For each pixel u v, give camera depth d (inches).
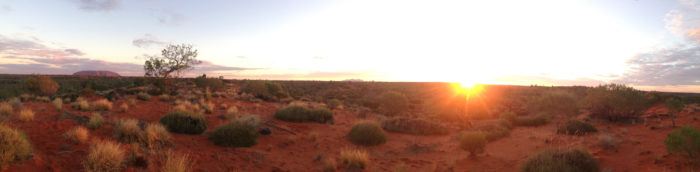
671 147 314.8
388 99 1096.8
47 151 251.0
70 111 484.1
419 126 682.2
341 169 340.2
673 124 618.5
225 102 944.3
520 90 2687.0
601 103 827.4
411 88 2881.4
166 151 307.4
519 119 884.6
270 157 367.6
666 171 291.3
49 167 220.4
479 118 1047.6
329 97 2006.6
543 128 775.1
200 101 846.5
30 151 228.5
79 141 283.9
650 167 312.7
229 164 314.8
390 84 3376.0
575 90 2434.8
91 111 514.9
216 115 651.5
